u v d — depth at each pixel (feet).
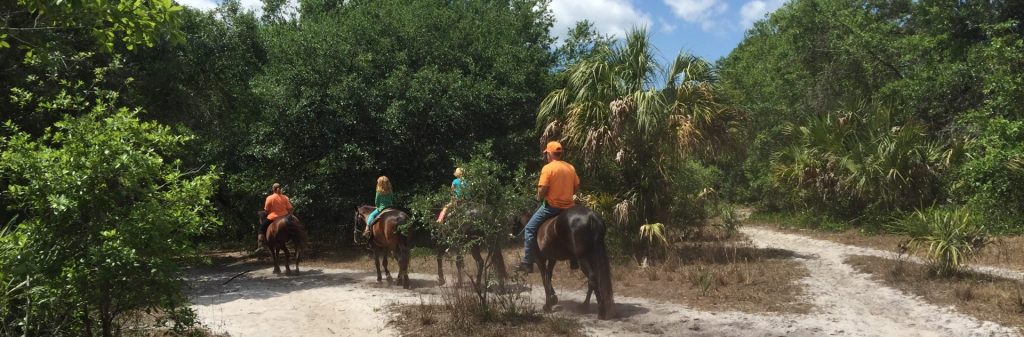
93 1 20.26
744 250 41.19
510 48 58.65
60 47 29.55
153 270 16.53
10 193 16.92
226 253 62.69
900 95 62.39
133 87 40.55
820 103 75.15
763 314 25.22
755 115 81.82
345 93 51.96
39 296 15.88
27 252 15.64
